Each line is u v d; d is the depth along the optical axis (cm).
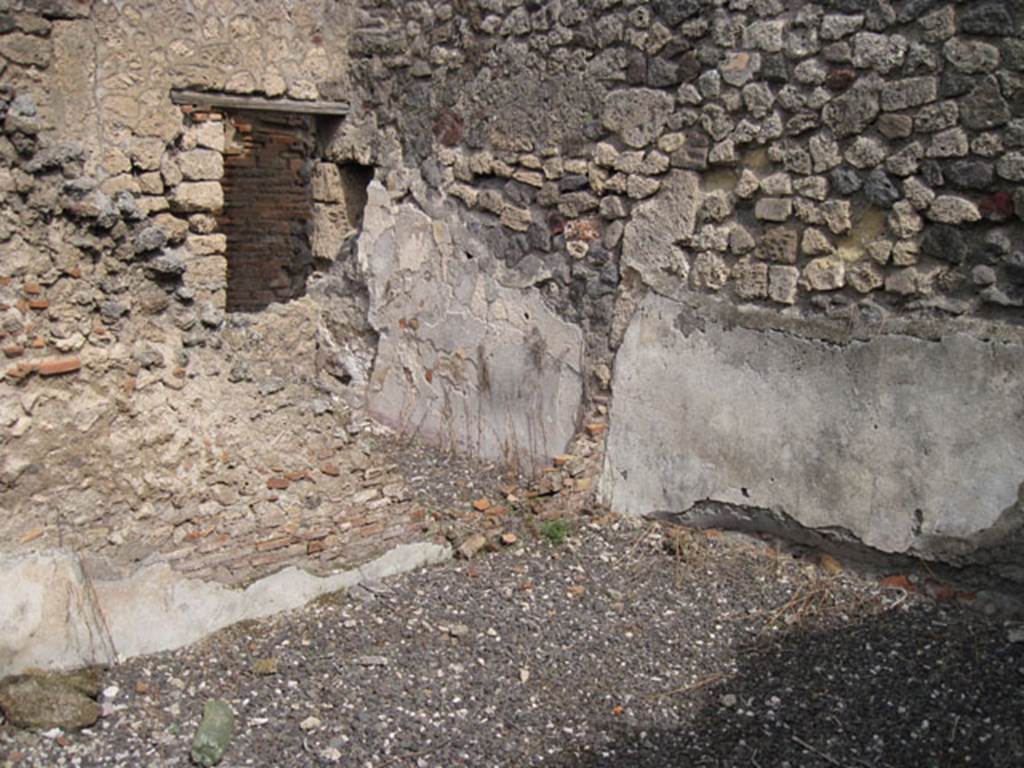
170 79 497
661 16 441
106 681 358
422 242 559
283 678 362
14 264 379
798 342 411
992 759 313
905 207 380
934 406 377
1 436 362
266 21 541
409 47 552
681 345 448
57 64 454
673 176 446
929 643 366
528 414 516
